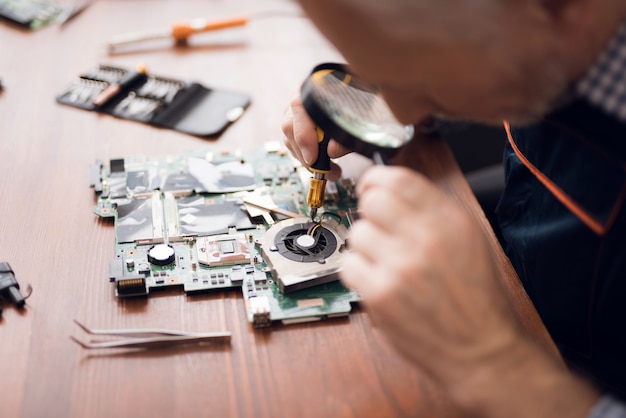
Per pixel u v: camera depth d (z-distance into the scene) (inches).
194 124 56.2
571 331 42.8
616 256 37.6
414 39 27.9
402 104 33.4
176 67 64.1
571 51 32.2
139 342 37.8
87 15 71.9
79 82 61.0
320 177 44.3
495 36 28.4
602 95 34.6
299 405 35.4
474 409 32.8
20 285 41.3
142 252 43.5
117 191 48.2
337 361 37.8
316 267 41.7
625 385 39.9
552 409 32.1
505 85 30.2
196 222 45.8
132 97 59.1
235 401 35.4
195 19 71.4
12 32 68.6
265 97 60.2
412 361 33.6
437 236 31.8
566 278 41.5
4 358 37.0
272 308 40.1
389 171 33.8
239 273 42.2
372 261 32.9
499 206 49.6
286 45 68.2
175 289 41.6
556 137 41.0
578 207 39.6
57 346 37.8
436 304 31.6
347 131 38.7
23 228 45.4
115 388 35.8
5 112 57.1
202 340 38.4
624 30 32.4
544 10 29.4
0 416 34.1
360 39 28.5
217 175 50.0
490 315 32.3
